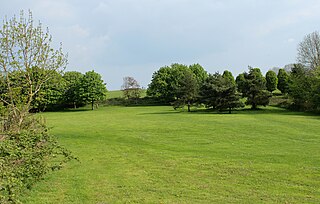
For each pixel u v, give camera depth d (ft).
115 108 257.14
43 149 31.94
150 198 33.45
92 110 249.55
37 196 33.91
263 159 53.01
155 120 128.88
